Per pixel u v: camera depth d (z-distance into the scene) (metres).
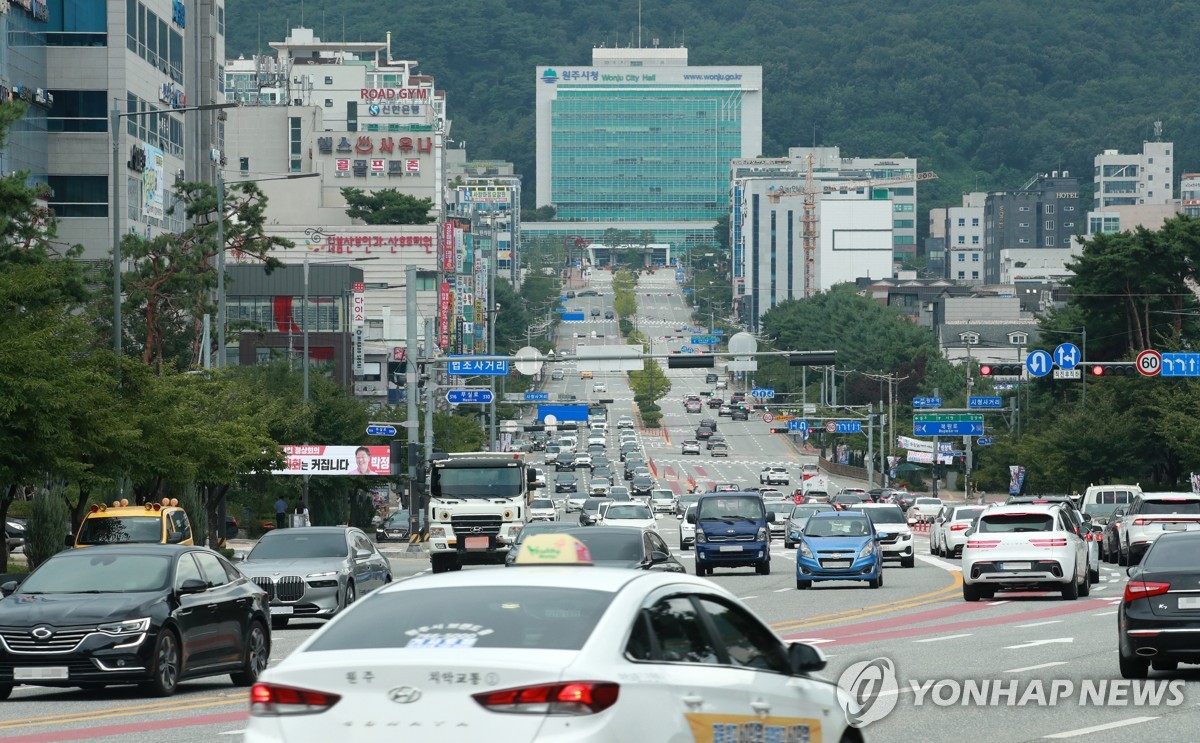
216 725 23.58
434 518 64.94
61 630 27.22
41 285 51.38
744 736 13.08
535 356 80.81
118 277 64.44
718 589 14.19
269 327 193.00
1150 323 141.50
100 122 124.62
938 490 189.12
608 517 79.38
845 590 56.50
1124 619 28.08
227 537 94.12
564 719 11.19
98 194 124.38
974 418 159.25
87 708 26.33
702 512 66.69
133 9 128.38
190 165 152.25
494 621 12.18
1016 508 50.50
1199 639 27.36
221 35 167.00
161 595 28.42
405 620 12.36
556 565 13.62
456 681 11.30
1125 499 86.44
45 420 48.81
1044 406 168.00
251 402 84.19
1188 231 139.12
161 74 137.25
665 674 12.29
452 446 144.50
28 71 120.62
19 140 117.88
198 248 120.94
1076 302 144.88
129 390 60.41
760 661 14.00
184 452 68.62
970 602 49.78
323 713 11.48
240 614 30.41
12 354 48.28
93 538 50.94
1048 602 49.28
